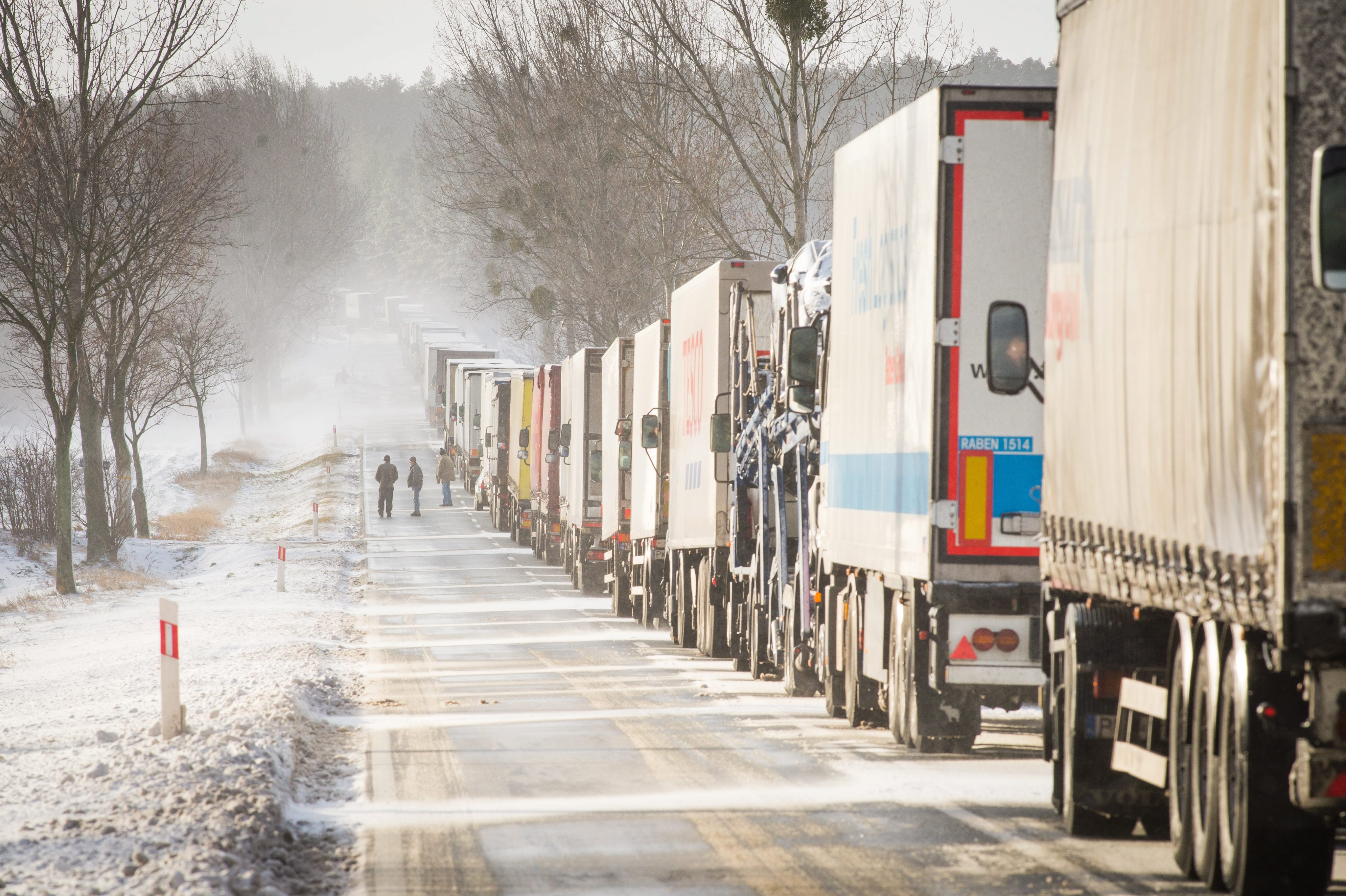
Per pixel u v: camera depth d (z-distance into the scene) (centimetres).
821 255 5584
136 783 3484
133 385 17650
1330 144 1998
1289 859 2288
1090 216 2911
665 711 5309
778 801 3475
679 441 8162
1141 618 2902
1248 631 2281
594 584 11656
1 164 11481
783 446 6041
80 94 12281
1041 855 2847
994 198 3828
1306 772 2127
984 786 3650
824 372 5288
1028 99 3816
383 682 6328
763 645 6406
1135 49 2684
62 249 12775
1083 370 2939
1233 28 2234
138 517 17825
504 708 5453
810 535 5581
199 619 9194
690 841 3023
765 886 2623
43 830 2981
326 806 3544
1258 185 2125
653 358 9044
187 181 14612
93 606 10662
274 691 5334
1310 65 2038
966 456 3844
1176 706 2619
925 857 2841
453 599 11212
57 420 11438
